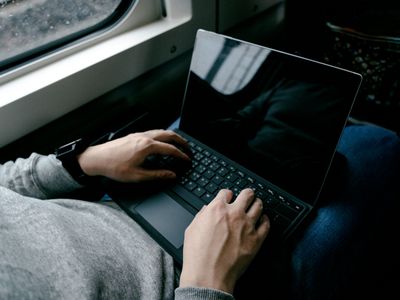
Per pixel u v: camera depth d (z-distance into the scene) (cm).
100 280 45
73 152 62
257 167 65
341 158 71
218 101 72
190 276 44
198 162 69
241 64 68
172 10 86
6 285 37
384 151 73
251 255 48
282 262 54
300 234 60
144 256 53
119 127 80
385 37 83
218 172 66
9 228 44
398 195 69
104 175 63
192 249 47
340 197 65
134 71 82
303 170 60
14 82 69
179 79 98
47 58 74
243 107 68
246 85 67
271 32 122
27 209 48
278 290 52
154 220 60
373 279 72
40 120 70
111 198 66
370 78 94
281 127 62
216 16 95
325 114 57
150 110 94
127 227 58
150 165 67
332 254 57
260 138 65
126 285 48
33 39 73
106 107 83
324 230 60
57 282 41
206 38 73
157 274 51
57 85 69
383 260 73
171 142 69
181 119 78
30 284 39
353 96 53
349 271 57
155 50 84
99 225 55
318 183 58
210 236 48
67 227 49
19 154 72
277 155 63
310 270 55
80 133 80
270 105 64
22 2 70
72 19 77
